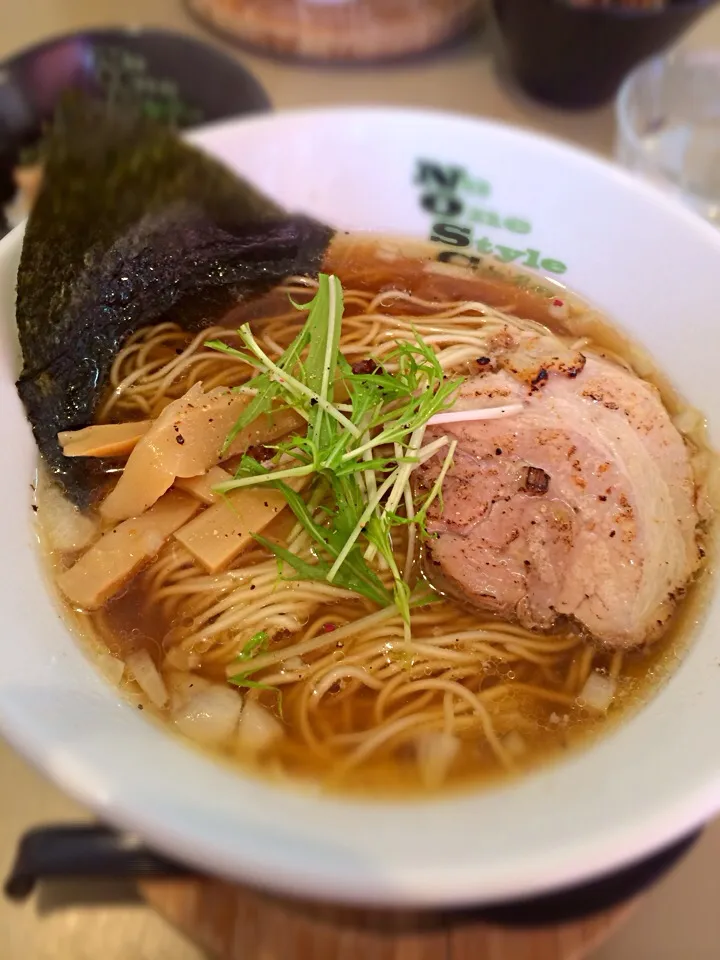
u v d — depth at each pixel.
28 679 0.16
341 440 0.21
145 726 0.18
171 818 0.13
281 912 0.19
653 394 0.24
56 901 0.20
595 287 0.27
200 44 0.34
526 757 0.19
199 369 0.26
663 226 0.24
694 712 0.17
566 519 0.22
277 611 0.22
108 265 0.25
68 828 0.19
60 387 0.23
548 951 0.19
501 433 0.23
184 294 0.27
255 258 0.28
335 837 0.14
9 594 0.18
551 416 0.23
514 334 0.26
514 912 0.18
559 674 0.21
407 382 0.23
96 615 0.21
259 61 0.40
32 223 0.22
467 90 0.39
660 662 0.21
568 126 0.37
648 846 0.14
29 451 0.21
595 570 0.22
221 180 0.26
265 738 0.19
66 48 0.34
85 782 0.14
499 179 0.27
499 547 0.22
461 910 0.18
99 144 0.25
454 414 0.23
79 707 0.17
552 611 0.22
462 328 0.27
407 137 0.26
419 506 0.23
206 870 0.14
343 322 0.28
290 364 0.23
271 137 0.26
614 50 0.34
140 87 0.33
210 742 0.19
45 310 0.22
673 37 0.34
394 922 0.19
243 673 0.21
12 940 0.20
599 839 0.14
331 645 0.22
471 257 0.29
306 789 0.17
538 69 0.36
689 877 0.21
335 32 0.39
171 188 0.25
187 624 0.22
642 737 0.18
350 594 0.22
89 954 0.20
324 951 0.19
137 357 0.26
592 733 0.20
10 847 0.21
